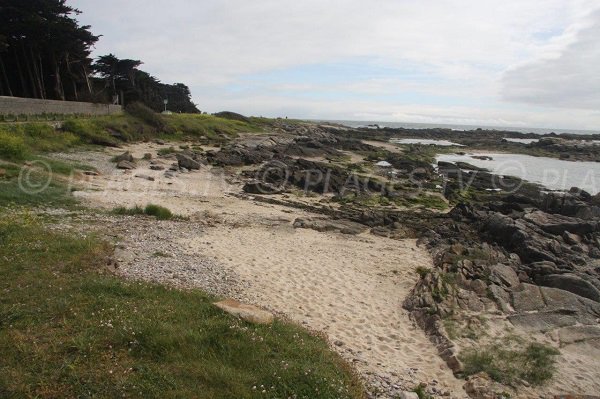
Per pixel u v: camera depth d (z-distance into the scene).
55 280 9.74
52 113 42.12
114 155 32.91
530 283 13.92
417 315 11.52
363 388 7.58
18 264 10.43
